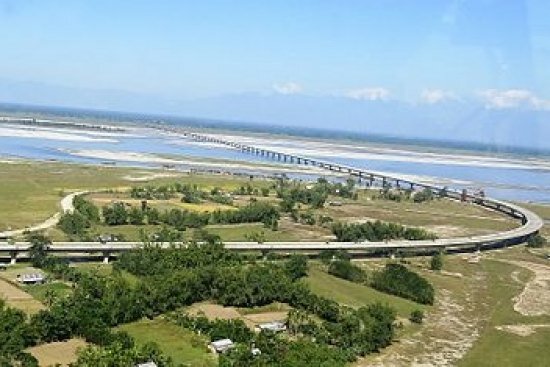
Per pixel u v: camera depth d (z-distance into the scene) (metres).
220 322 102.38
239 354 89.56
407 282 137.38
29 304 107.00
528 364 104.62
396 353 105.19
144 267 130.25
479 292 146.62
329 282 138.75
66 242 146.88
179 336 100.94
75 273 125.19
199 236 165.50
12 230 162.75
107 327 97.44
